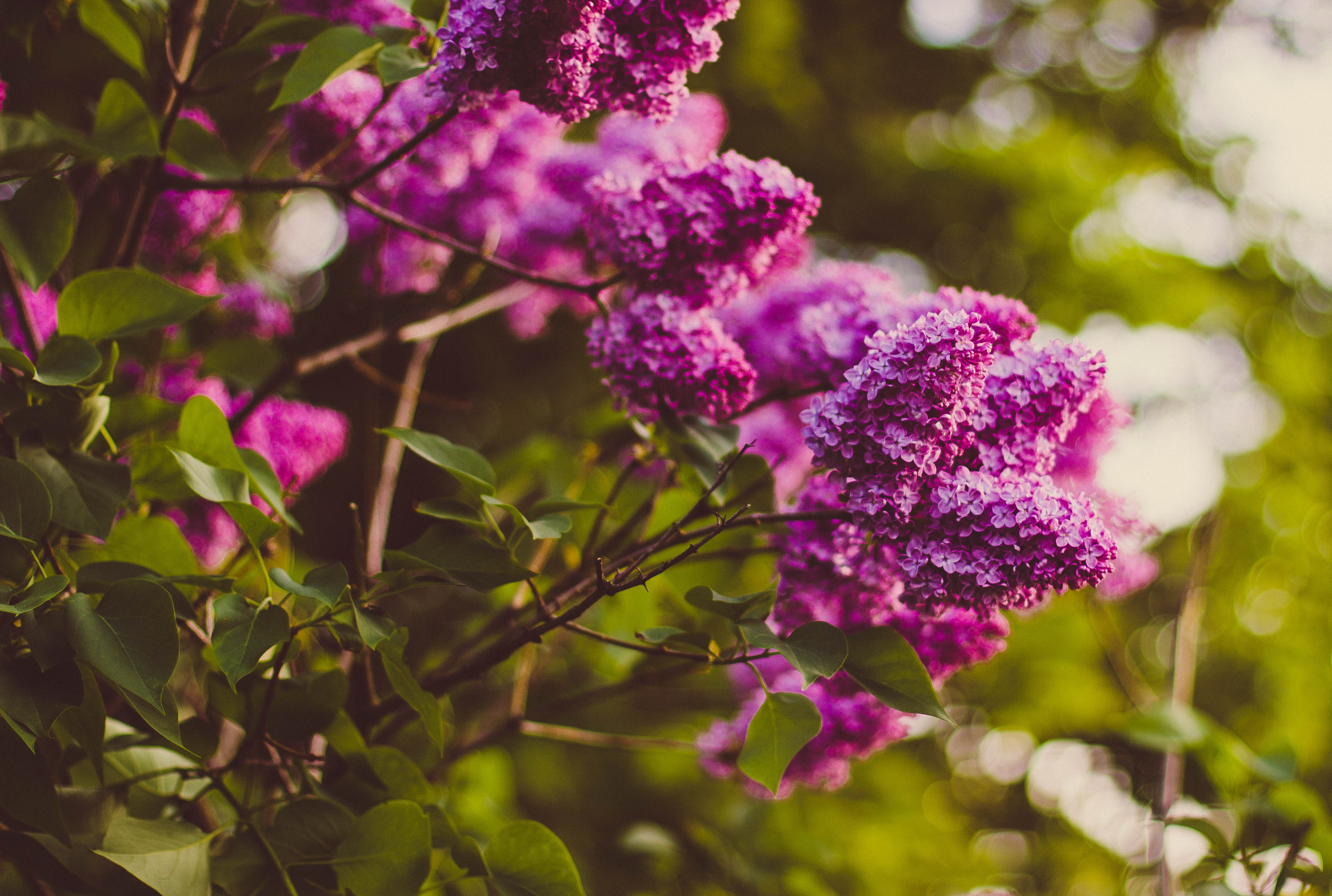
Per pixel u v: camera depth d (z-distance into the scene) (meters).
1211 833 1.41
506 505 1.22
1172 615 4.59
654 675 1.52
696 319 1.31
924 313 1.31
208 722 1.33
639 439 1.44
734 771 1.49
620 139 1.61
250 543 1.23
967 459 1.22
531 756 2.62
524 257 1.61
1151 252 4.29
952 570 1.17
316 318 2.10
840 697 1.37
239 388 1.62
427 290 1.71
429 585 1.25
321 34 1.26
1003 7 5.22
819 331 1.36
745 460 1.34
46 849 1.19
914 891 2.59
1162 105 5.21
